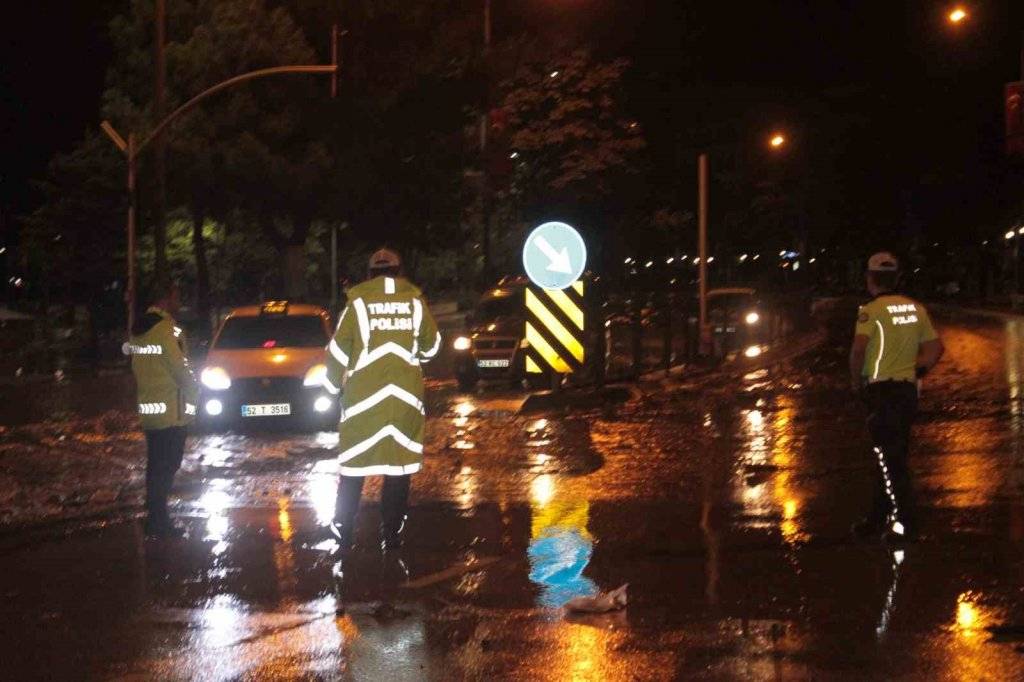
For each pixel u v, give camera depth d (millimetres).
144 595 9383
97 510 13055
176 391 11656
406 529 11695
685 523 11820
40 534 11750
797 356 34625
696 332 35031
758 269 88812
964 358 32844
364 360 10523
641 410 21938
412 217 49469
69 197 48438
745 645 7934
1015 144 28703
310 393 19734
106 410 24766
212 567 10250
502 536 11328
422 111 47438
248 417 19641
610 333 33031
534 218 44719
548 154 43219
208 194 45188
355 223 49312
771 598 9031
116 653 7945
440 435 18859
